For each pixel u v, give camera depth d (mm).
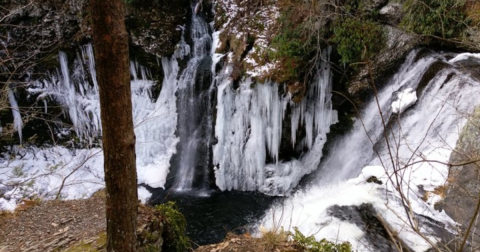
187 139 9078
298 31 7523
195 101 8891
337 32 7297
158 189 8609
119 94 1958
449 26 6484
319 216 4684
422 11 6625
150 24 8953
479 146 4094
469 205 4012
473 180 4008
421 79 6570
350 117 7930
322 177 8078
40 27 8523
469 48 6457
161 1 9039
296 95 7602
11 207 4453
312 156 8406
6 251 3609
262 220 7000
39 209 4465
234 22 8773
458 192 4188
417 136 6227
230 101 8109
